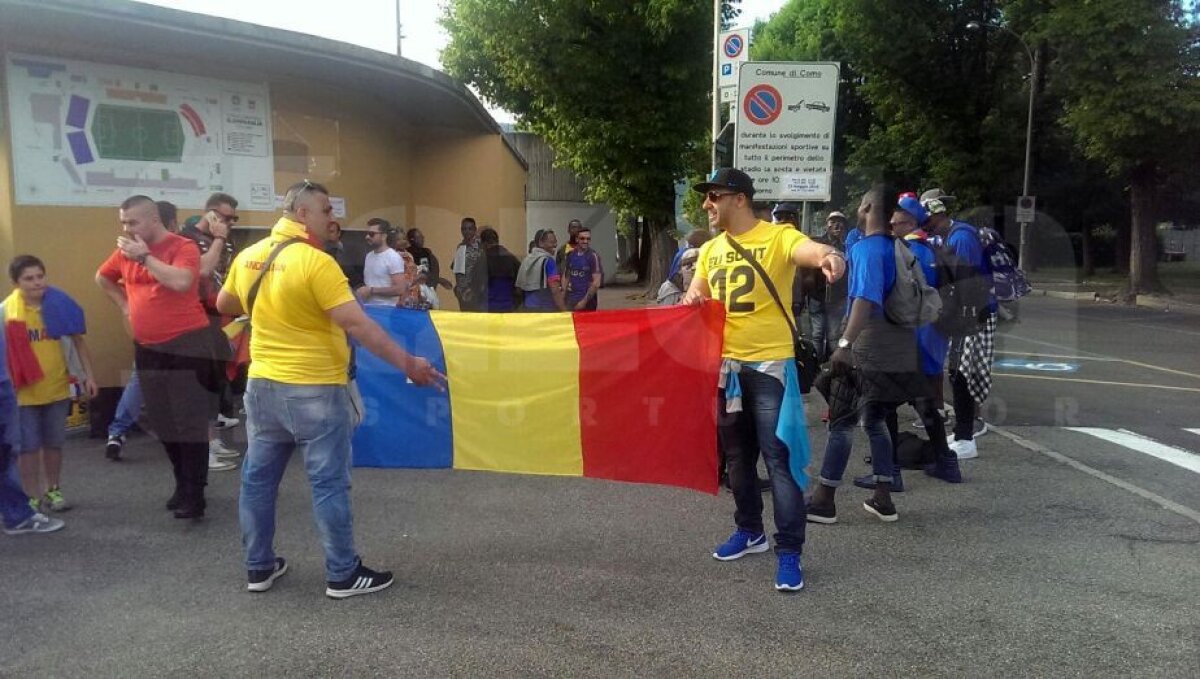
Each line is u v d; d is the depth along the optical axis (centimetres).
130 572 462
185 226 683
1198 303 2095
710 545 499
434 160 1095
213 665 364
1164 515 554
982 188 2683
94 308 732
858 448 724
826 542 505
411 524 534
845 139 3144
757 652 374
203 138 806
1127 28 1969
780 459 436
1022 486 617
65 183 716
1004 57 2627
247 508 430
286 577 455
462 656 371
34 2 602
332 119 943
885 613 411
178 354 532
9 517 511
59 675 357
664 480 502
